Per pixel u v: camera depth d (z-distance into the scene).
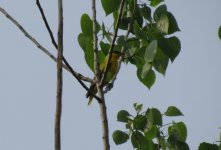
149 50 10.57
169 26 11.44
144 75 10.61
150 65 10.62
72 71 10.26
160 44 11.26
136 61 11.82
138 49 11.73
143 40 11.49
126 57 11.73
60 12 9.11
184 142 11.18
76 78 10.33
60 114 8.45
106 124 10.41
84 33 12.06
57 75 8.67
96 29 11.49
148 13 11.84
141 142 11.35
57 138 8.29
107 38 12.01
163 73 11.23
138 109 11.29
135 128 11.20
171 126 11.29
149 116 11.17
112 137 11.37
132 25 11.98
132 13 11.88
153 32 11.34
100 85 10.83
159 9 11.48
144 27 11.86
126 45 11.70
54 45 9.74
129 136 11.36
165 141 11.20
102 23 11.96
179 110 11.31
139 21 12.05
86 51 12.06
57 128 8.35
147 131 11.14
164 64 11.26
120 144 11.35
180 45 11.30
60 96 8.55
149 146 11.36
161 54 11.27
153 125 11.16
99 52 12.14
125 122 11.30
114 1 11.92
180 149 11.13
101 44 12.12
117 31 10.91
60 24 9.02
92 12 11.48
